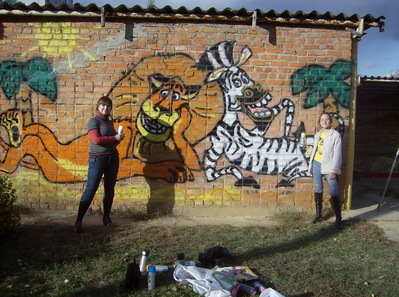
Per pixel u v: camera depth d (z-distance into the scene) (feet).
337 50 18.94
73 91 18.39
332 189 16.83
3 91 18.40
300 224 17.37
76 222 16.06
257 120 18.79
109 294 10.73
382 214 19.26
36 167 18.69
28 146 18.58
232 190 18.95
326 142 17.08
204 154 18.75
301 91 18.89
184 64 18.44
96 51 18.29
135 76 18.37
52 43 18.25
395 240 15.48
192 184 18.81
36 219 17.67
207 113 18.62
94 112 18.49
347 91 19.08
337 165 16.63
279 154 18.98
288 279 11.85
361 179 31.40
